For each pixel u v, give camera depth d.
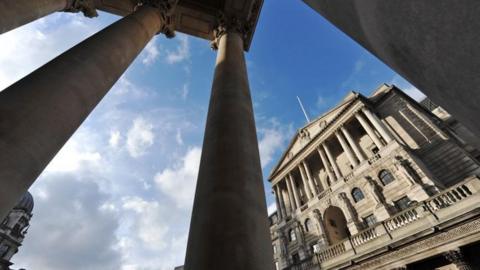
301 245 26.30
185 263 2.73
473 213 12.98
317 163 32.75
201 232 2.76
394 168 21.09
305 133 36.06
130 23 8.03
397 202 19.89
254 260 2.44
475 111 1.55
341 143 28.73
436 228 14.16
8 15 6.33
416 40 1.71
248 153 3.91
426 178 18.41
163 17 10.11
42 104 3.99
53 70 4.79
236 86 5.68
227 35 9.66
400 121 24.48
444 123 23.27
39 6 7.59
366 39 2.77
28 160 3.45
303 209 29.08
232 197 3.06
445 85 1.72
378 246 16.81
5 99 3.70
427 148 20.92
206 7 11.79
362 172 23.73
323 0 3.20
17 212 45.09
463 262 13.02
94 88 5.34
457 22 1.29
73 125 4.62
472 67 1.33
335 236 24.73
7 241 42.16
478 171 17.20
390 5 1.75
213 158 3.76
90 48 5.93
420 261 14.99
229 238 2.57
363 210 22.19
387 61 2.65
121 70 6.75
